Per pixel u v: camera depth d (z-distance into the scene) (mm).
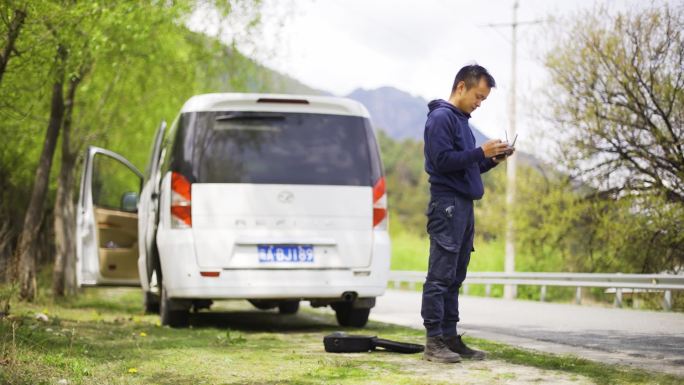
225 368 5379
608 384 4664
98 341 6914
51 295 15188
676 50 15422
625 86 16219
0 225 19312
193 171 8500
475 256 26016
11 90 10422
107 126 18922
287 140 8703
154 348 6562
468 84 5777
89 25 11570
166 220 8594
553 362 5586
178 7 12859
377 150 8961
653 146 16500
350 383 4730
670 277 14703
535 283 19375
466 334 8586
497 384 4668
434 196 5719
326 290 8578
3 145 18281
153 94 18781
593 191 18391
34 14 9328
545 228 20172
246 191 8516
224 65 18328
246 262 8438
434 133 5645
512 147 5617
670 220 16109
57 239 16016
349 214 8703
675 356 6312
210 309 14016
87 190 12625
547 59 17453
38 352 5746
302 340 7645
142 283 11445
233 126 8641
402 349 6227
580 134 17609
